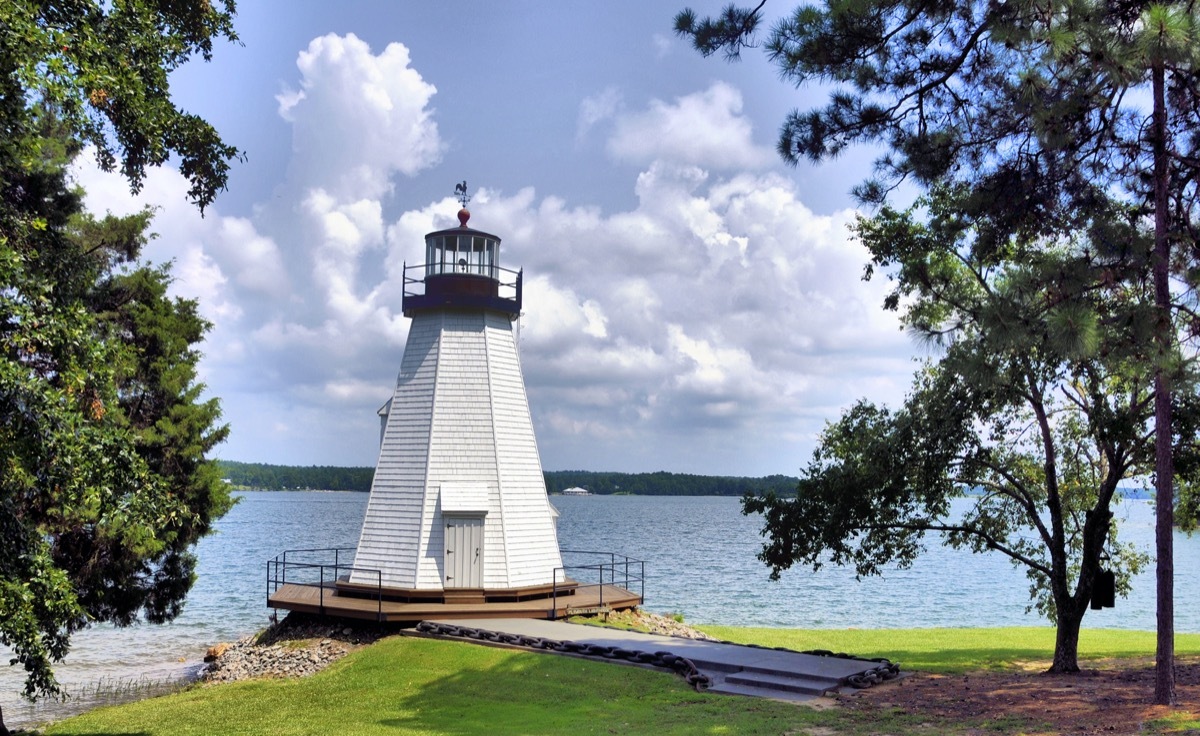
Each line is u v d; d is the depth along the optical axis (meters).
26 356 15.69
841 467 21.33
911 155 15.25
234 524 136.25
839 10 13.57
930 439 20.22
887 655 25.97
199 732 16.75
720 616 45.59
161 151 15.65
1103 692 16.86
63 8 13.98
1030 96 13.80
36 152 14.82
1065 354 12.74
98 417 14.35
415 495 27.00
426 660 21.06
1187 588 60.16
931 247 20.59
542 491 28.92
